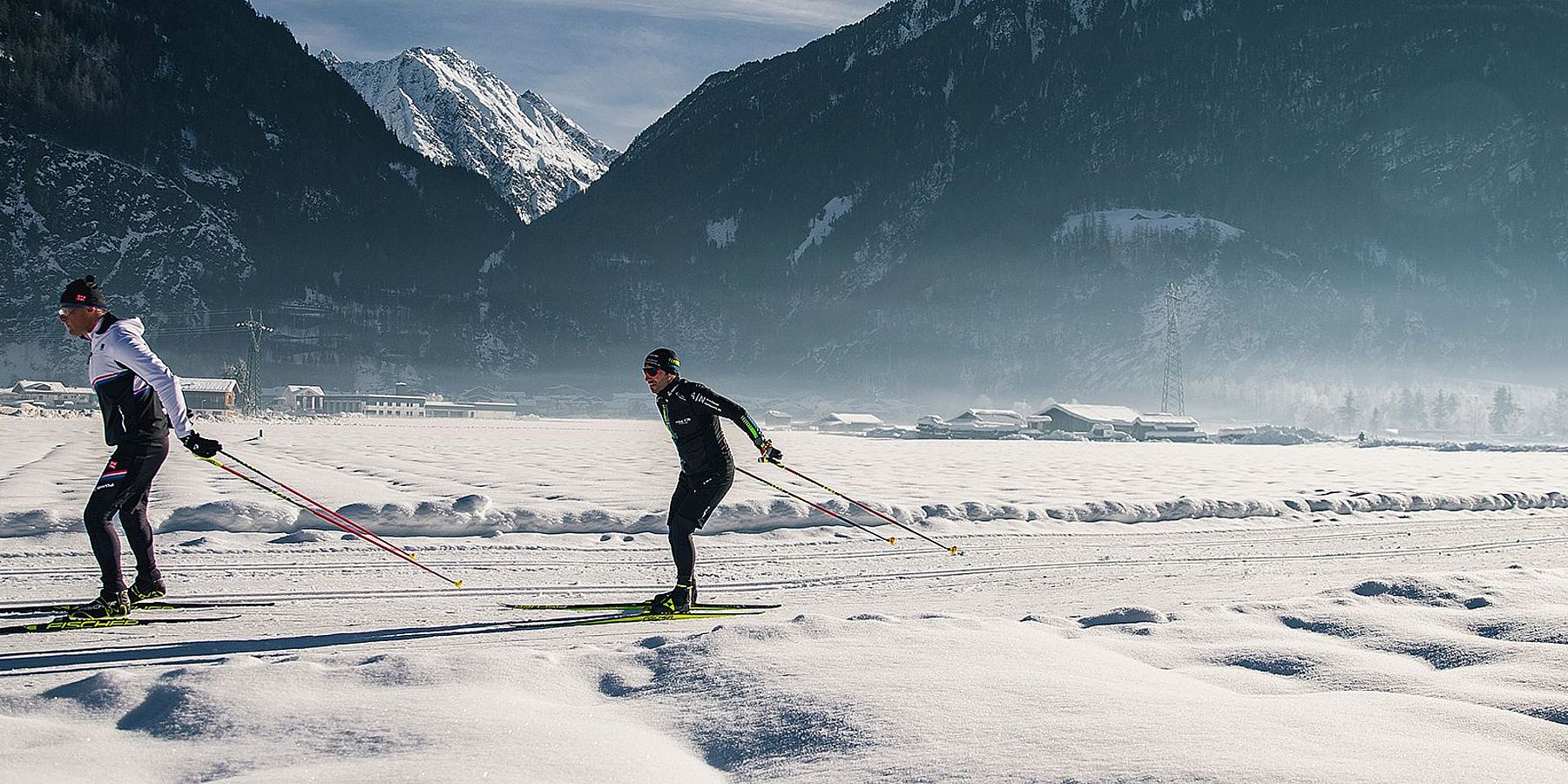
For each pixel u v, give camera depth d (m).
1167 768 2.62
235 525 10.69
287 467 22.78
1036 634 4.63
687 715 3.39
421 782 2.61
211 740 3.04
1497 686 3.65
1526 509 17.66
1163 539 12.45
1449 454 61.47
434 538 10.76
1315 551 11.44
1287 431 100.81
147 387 5.99
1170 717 3.13
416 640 5.47
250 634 5.62
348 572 8.41
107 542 5.89
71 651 5.05
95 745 3.00
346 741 2.99
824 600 7.34
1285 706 3.29
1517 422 138.25
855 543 11.25
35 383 116.62
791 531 11.82
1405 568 9.92
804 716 3.25
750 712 3.35
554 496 16.33
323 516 6.48
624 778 2.77
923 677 3.65
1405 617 4.98
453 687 3.61
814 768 2.84
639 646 4.43
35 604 6.66
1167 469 32.56
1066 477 25.70
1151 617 5.22
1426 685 3.69
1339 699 3.40
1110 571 9.41
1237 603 5.51
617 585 8.14
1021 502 15.64
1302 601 5.50
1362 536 13.10
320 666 3.79
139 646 5.18
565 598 7.34
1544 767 2.68
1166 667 4.16
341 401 156.62
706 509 6.36
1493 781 2.55
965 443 72.06
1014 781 2.60
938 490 19.27
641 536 11.41
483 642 5.43
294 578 8.02
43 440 35.72
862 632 4.49
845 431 118.62
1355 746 2.85
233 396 116.12
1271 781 2.52
